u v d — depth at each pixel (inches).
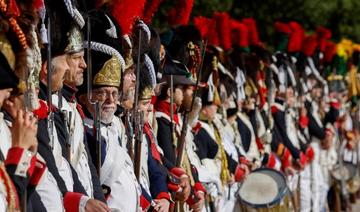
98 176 584.4
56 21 547.5
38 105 501.4
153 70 676.1
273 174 955.3
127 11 634.2
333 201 1370.6
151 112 740.7
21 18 483.8
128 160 633.6
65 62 551.8
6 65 461.1
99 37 604.4
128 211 612.7
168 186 707.4
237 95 1011.9
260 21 1728.6
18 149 461.1
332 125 1403.8
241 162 953.5
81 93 605.6
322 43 1449.3
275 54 1219.2
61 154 537.0
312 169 1277.1
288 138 1165.7
